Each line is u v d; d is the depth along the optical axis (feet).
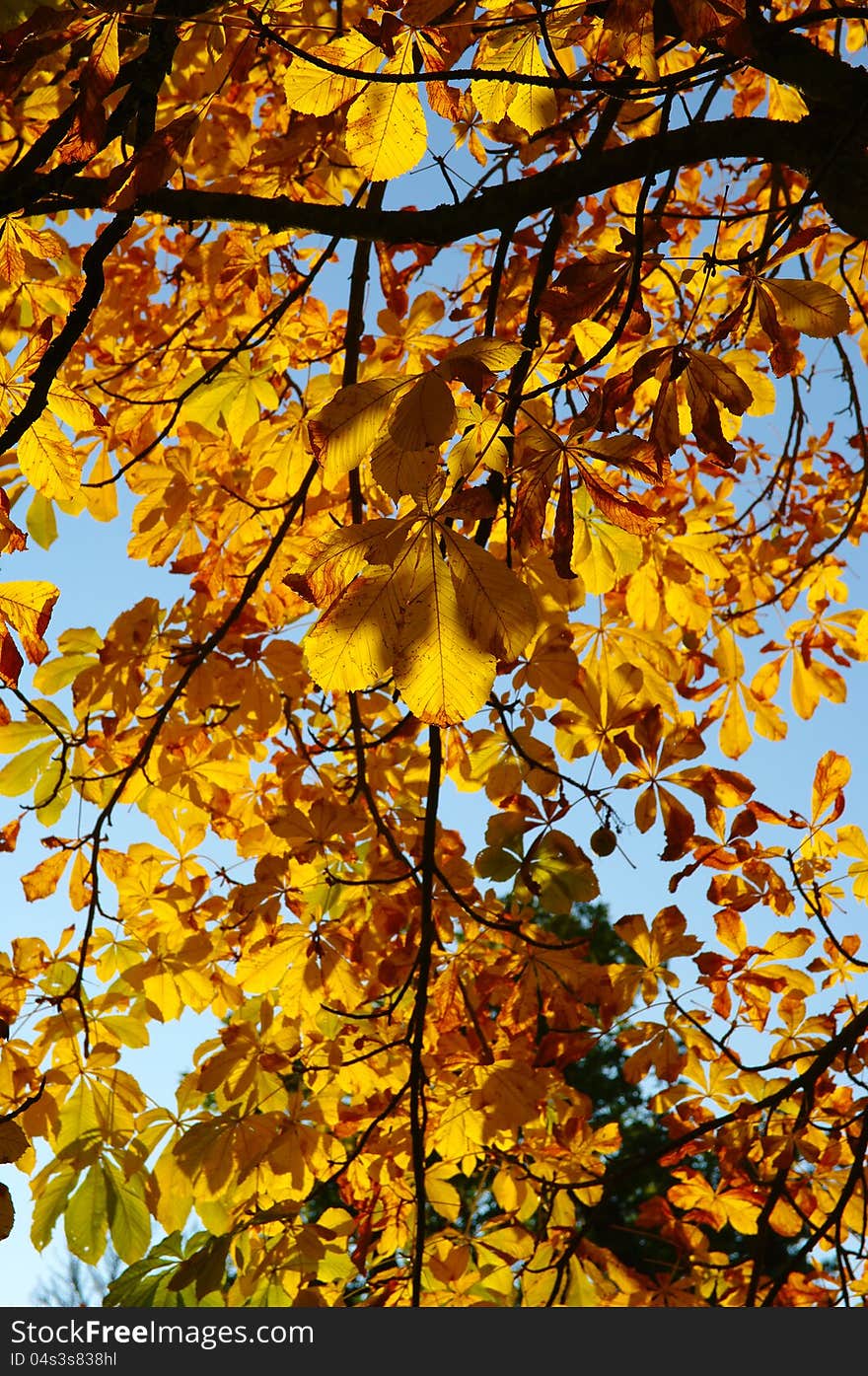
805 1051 9.43
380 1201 10.65
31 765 10.02
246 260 10.05
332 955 9.52
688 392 4.44
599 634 10.54
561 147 10.65
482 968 10.39
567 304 4.98
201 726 10.36
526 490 4.32
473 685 3.53
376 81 4.71
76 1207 8.93
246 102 11.05
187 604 10.36
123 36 5.49
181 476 10.42
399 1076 10.39
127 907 10.24
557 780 9.30
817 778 9.42
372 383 3.76
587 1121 10.63
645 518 4.29
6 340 9.62
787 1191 9.41
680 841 8.96
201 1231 9.24
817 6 7.75
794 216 6.01
